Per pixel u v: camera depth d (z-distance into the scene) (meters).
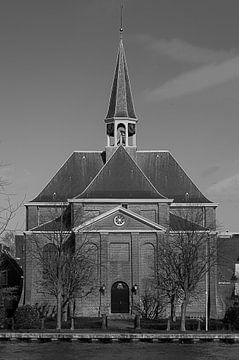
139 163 103.00
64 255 80.94
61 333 67.31
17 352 59.03
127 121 101.31
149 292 85.69
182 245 79.56
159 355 57.28
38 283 89.75
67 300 79.38
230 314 74.69
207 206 97.62
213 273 88.56
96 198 91.44
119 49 104.31
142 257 87.38
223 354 58.06
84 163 103.50
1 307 76.56
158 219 91.38
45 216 98.38
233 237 103.25
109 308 85.62
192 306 87.69
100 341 66.25
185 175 101.94
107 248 86.81
